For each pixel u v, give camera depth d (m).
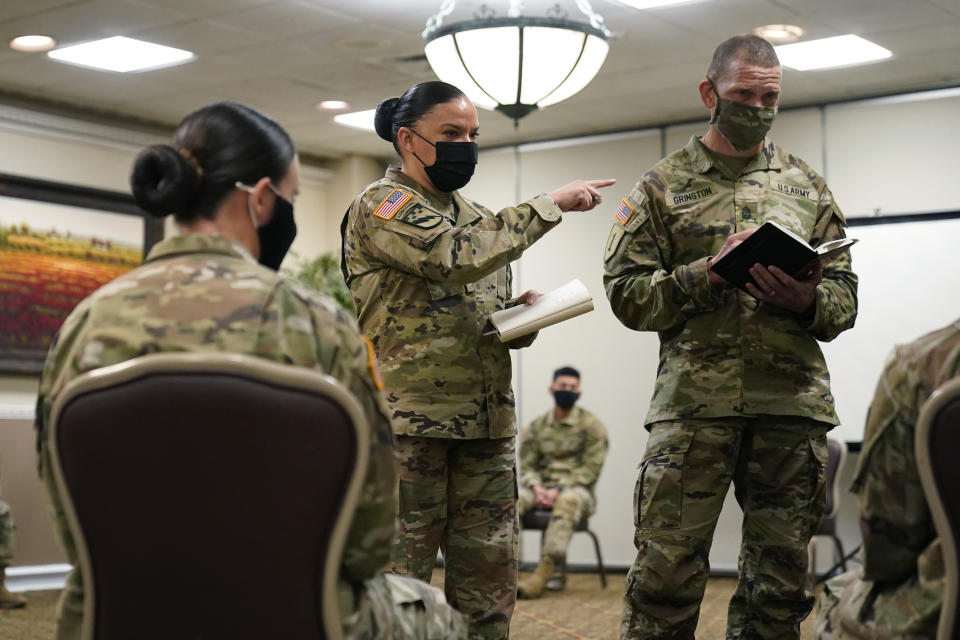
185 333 1.50
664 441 2.83
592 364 7.90
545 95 4.49
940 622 1.51
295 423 1.41
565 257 8.04
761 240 2.49
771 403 2.74
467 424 2.64
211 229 1.62
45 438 1.58
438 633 1.74
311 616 1.44
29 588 6.76
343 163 8.76
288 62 6.27
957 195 6.75
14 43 5.88
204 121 1.64
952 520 1.48
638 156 7.79
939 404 1.47
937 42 5.93
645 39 5.84
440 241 2.53
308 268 8.07
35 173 6.96
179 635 1.44
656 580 2.78
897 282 6.90
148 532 1.43
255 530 1.42
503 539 2.70
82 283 7.14
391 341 2.67
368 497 1.53
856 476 1.72
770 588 2.78
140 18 5.50
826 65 6.38
